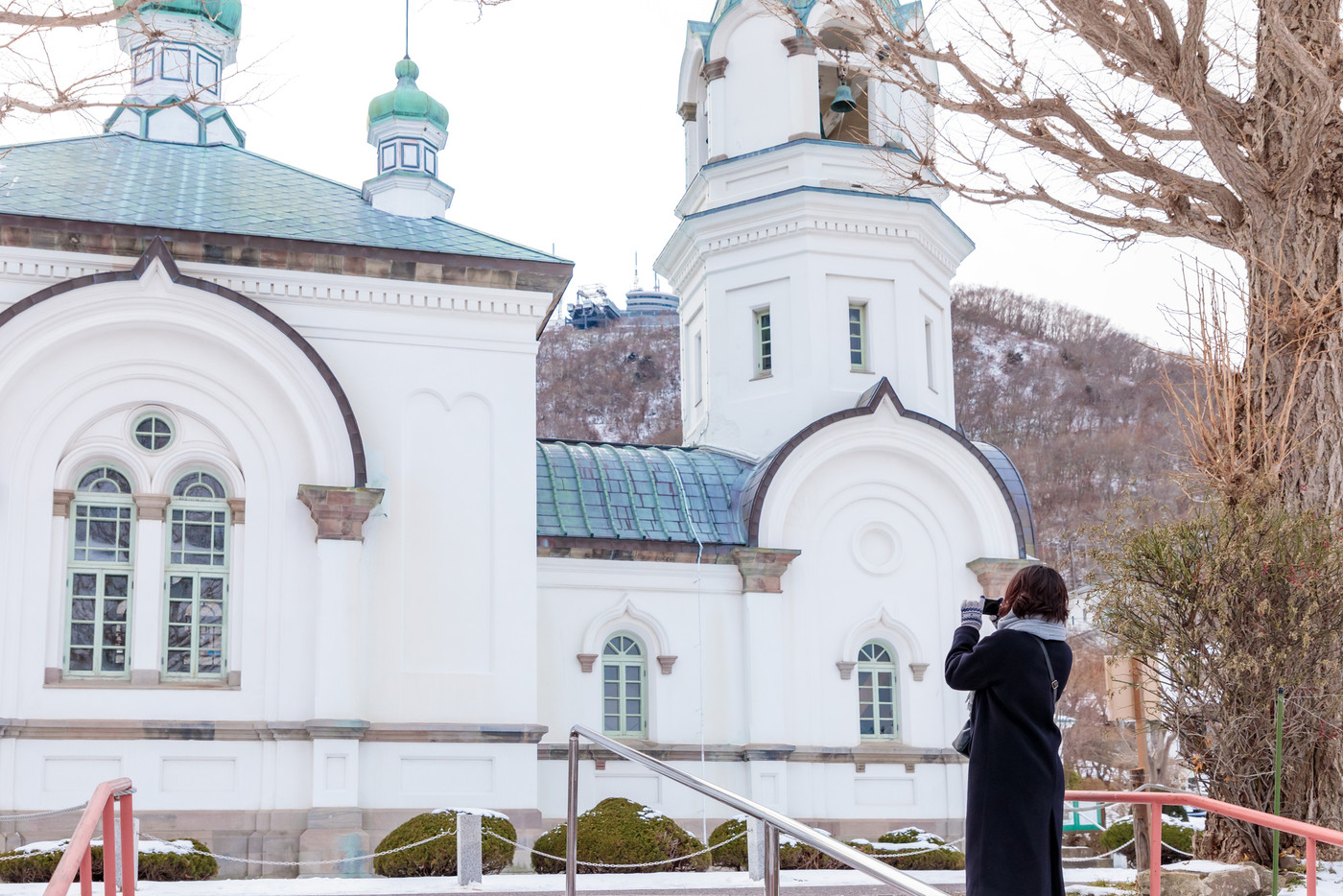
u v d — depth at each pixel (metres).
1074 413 87.12
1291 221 13.68
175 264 20.17
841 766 23.97
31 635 19.20
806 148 27.28
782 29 27.94
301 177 24.47
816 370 26.59
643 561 23.94
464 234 22.92
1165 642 12.73
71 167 22.61
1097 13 13.44
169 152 24.38
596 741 8.68
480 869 15.56
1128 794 9.81
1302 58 12.40
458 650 20.81
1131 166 14.17
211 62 26.19
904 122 27.58
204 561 20.33
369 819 19.73
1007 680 6.68
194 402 20.47
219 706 19.66
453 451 21.47
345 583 20.06
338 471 20.45
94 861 16.03
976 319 95.69
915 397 27.02
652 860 18.95
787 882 16.47
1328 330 13.12
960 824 24.27
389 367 21.45
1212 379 13.55
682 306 30.38
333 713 19.62
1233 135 13.87
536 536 23.23
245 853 19.17
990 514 25.58
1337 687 12.31
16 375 19.50
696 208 29.72
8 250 19.80
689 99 30.52
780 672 23.89
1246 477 13.13
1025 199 14.69
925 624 25.20
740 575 24.38
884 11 15.36
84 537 19.97
